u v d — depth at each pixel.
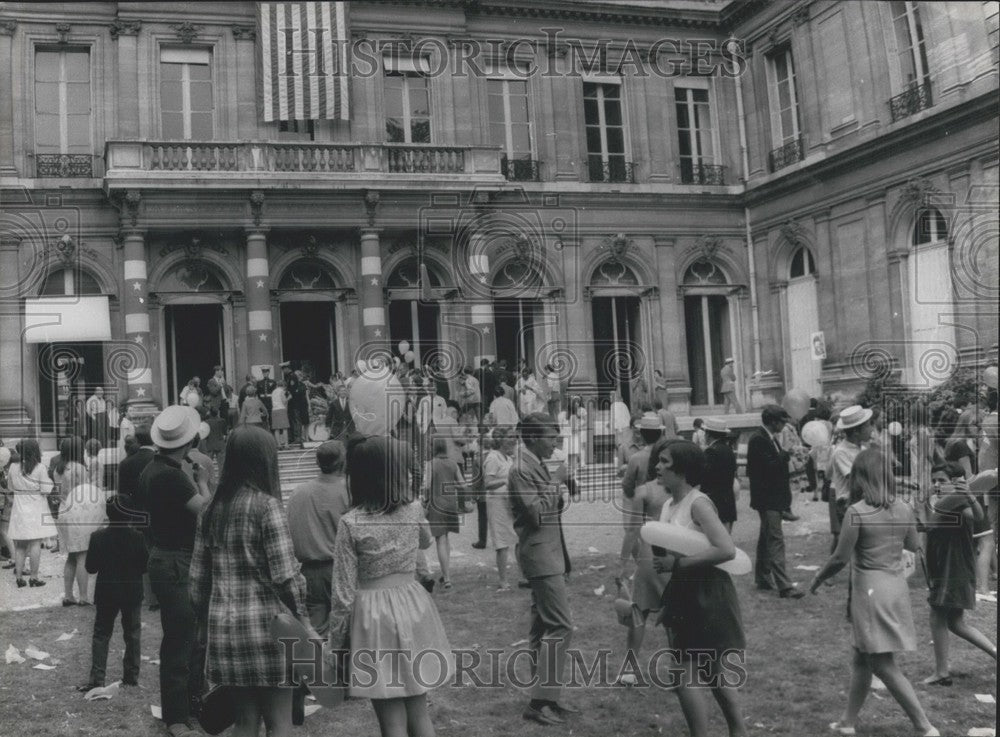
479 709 6.76
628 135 20.19
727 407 18.28
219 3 20.52
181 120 20.55
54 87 20.17
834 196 16.70
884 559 6.06
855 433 9.12
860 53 15.95
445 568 10.53
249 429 5.36
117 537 7.45
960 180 14.59
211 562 5.35
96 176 19.89
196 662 6.33
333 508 6.69
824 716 6.51
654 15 19.98
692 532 5.68
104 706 6.98
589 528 13.16
